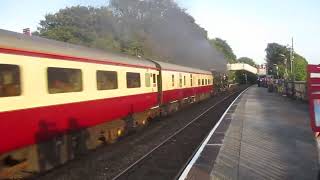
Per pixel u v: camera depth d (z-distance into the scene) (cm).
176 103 2909
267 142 1598
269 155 1357
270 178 1068
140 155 1458
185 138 1812
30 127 1041
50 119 1131
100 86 1457
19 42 1013
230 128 2027
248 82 12988
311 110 926
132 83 1825
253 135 1783
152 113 2281
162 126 2211
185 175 1114
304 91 3678
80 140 1341
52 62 1141
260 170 1158
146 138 1820
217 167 1202
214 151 1443
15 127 986
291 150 1425
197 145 1638
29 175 1095
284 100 4212
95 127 1459
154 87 2220
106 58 1521
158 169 1247
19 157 1032
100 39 4762
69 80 1236
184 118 2588
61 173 1196
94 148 1505
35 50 1064
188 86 3272
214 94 5288
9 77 965
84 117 1334
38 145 1109
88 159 1384
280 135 1766
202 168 1194
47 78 1116
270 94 5703
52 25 5175
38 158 1109
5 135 953
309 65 927
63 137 1230
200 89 3919
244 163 1248
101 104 1466
